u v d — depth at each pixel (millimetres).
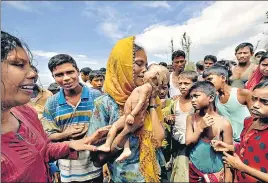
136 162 1294
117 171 1306
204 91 1515
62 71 1477
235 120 1619
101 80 2926
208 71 1721
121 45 1321
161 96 1860
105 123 1342
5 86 777
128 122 1208
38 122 1065
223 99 1667
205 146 1519
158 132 1306
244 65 1988
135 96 1258
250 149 1325
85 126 1560
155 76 1310
